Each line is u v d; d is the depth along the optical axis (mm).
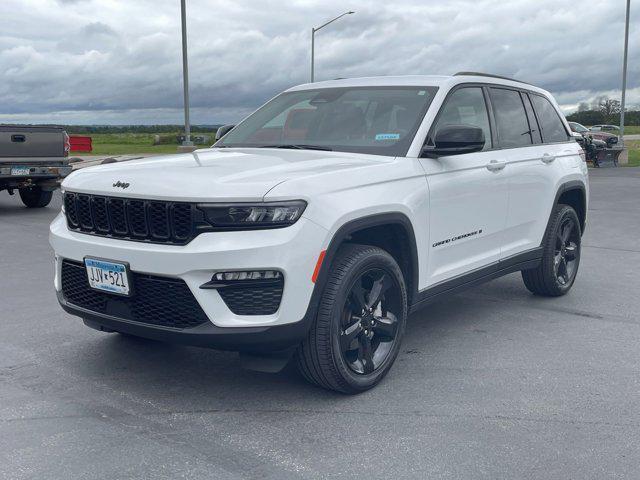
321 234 3727
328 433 3619
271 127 5281
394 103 4973
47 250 8891
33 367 4555
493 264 5441
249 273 3617
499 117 5613
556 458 3350
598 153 28391
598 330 5496
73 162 21188
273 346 3717
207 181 3727
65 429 3639
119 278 3854
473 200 5055
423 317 5855
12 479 3135
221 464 3277
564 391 4211
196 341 3668
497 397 4109
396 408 3941
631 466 3275
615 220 12023
